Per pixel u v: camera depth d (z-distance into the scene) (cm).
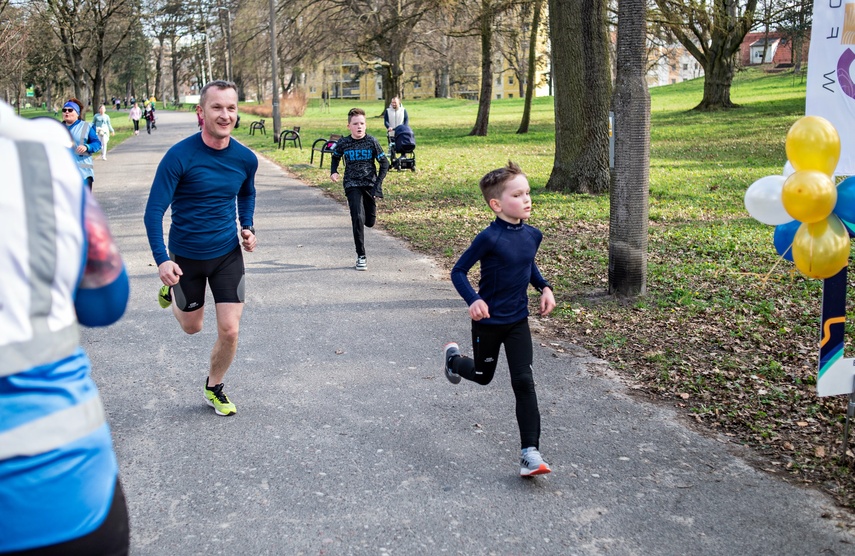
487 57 3300
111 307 212
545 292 429
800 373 570
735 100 4544
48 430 188
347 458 443
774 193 427
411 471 427
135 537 359
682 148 2380
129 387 554
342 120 5006
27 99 10212
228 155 458
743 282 830
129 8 4597
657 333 671
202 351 634
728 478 421
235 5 3872
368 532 365
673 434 478
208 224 461
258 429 482
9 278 184
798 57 3378
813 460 437
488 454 449
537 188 1545
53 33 4294
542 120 4444
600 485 414
